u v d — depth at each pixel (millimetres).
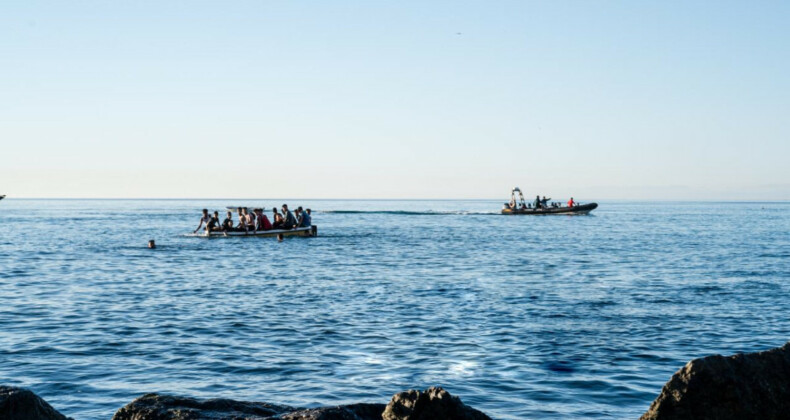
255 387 11109
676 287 23297
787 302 19672
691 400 6707
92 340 14477
